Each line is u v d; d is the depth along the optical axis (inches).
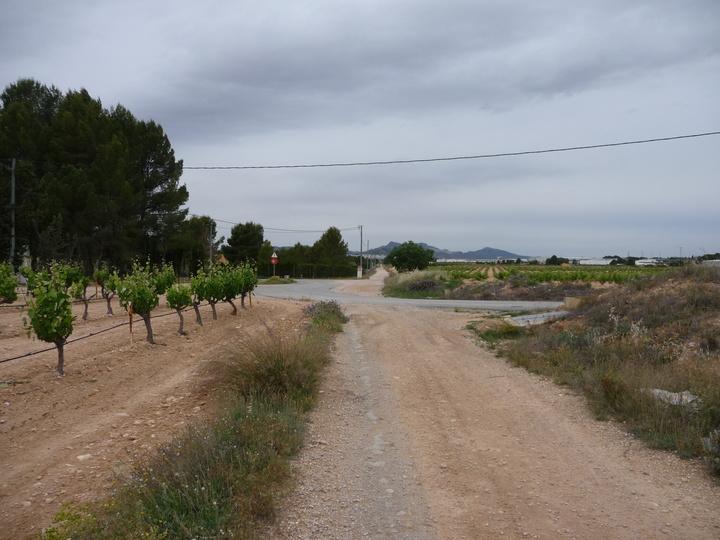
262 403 272.1
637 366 359.9
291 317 689.6
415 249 2220.7
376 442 245.4
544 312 747.4
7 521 175.2
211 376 345.7
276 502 175.3
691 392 281.9
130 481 181.0
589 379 342.0
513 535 160.2
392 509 177.2
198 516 158.1
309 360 338.6
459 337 574.6
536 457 227.1
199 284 608.4
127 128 1472.7
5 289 583.8
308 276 2736.2
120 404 306.5
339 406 304.8
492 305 929.5
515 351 458.9
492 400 323.3
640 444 239.6
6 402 297.7
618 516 172.6
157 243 1530.5
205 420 247.9
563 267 2733.8
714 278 504.7
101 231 1270.9
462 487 195.6
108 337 499.2
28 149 1242.0
